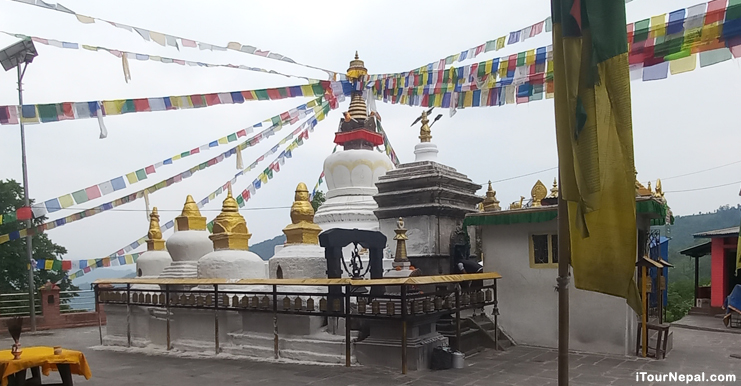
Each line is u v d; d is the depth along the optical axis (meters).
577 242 4.49
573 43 4.32
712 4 6.76
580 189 4.25
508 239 13.23
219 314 12.56
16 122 9.27
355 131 16.84
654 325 11.24
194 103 10.52
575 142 4.29
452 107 10.96
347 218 15.52
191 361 11.58
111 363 11.60
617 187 4.36
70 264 18.08
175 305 12.77
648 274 12.35
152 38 9.37
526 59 9.32
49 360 8.13
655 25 7.17
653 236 14.65
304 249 12.98
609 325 11.65
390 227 14.42
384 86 12.34
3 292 23.70
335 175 16.86
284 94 11.88
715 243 21.25
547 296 12.52
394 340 10.21
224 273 13.10
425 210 13.72
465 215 13.57
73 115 9.48
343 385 8.95
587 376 9.50
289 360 11.15
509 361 10.77
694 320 19.44
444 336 11.16
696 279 22.86
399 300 10.17
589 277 4.44
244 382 9.41
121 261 18.47
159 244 17.20
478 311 13.42
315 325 11.69
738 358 11.23
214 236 13.88
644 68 7.32
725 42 6.77
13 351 8.00
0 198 23.41
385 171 16.89
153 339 13.78
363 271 12.98
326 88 12.83
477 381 9.09
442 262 13.59
